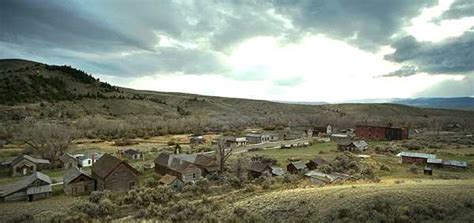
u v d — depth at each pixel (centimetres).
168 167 7612
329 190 4716
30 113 18412
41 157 9506
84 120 16262
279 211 4256
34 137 10094
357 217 3725
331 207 4059
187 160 7612
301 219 3944
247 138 13362
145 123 17788
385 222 3556
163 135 16138
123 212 5138
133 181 6775
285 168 8094
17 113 17850
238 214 4434
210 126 18362
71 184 6397
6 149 10925
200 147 11681
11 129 12975
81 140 13562
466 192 4125
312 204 4256
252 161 8312
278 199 4638
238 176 7275
